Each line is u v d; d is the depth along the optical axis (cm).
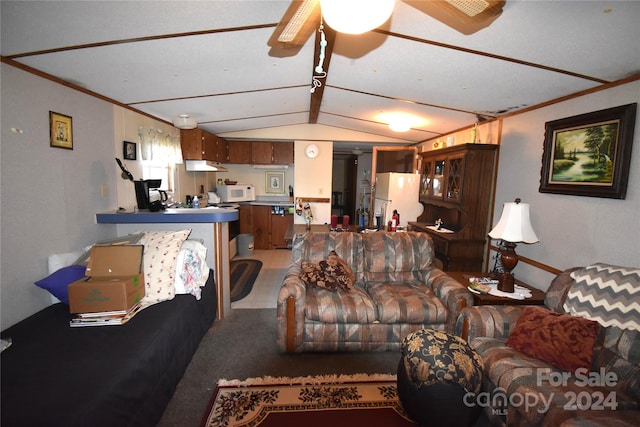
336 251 282
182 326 199
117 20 142
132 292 192
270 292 363
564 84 206
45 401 116
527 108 266
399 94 280
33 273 193
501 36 156
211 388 192
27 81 187
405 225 446
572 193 216
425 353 160
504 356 167
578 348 155
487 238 319
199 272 241
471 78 219
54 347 154
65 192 219
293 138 533
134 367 140
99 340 161
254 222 583
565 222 226
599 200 200
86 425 110
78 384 126
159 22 148
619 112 183
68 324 177
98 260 203
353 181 772
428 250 289
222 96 291
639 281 156
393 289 259
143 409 147
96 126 252
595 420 120
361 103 333
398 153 598
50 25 142
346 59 212
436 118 350
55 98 209
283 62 218
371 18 101
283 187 614
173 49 180
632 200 179
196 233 281
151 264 220
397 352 233
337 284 251
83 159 237
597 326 159
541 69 189
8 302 176
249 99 315
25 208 187
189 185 454
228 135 520
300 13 118
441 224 391
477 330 191
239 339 251
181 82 239
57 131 211
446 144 417
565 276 195
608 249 194
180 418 167
